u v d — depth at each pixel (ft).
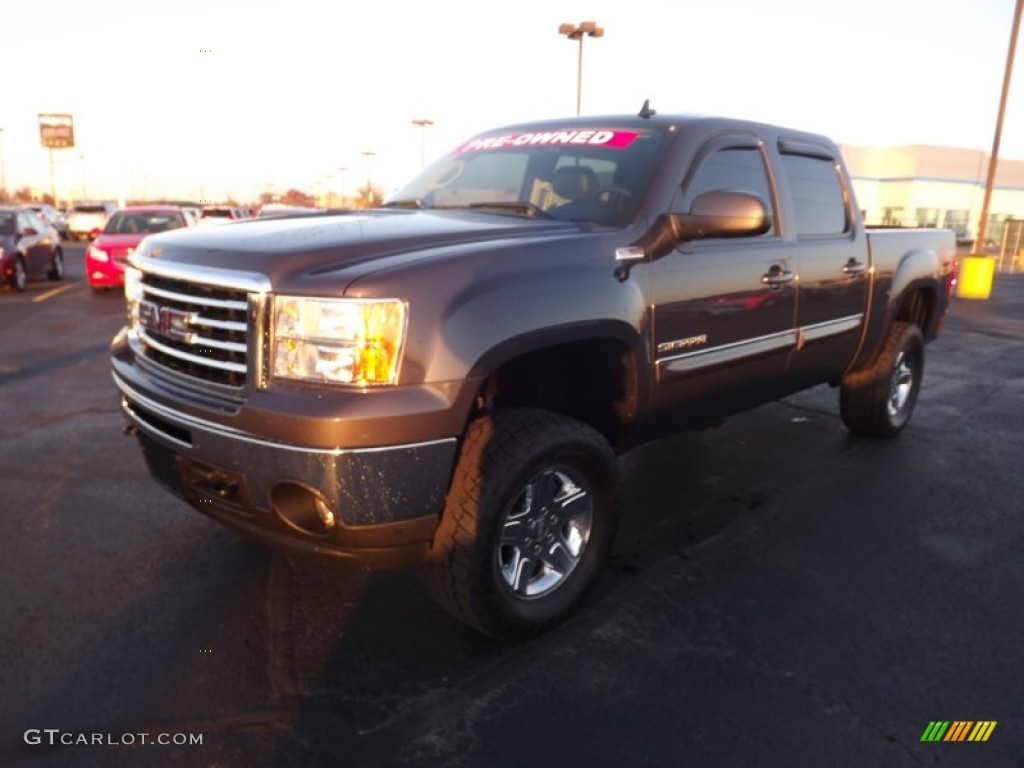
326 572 12.21
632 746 8.52
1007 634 10.86
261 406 8.58
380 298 8.40
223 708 9.01
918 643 10.60
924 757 8.43
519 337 9.38
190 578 11.95
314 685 9.47
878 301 17.11
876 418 18.74
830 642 10.58
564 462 10.24
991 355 33.45
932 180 149.59
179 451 9.70
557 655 10.17
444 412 8.72
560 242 10.21
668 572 12.50
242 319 8.96
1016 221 94.68
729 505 15.30
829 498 15.71
